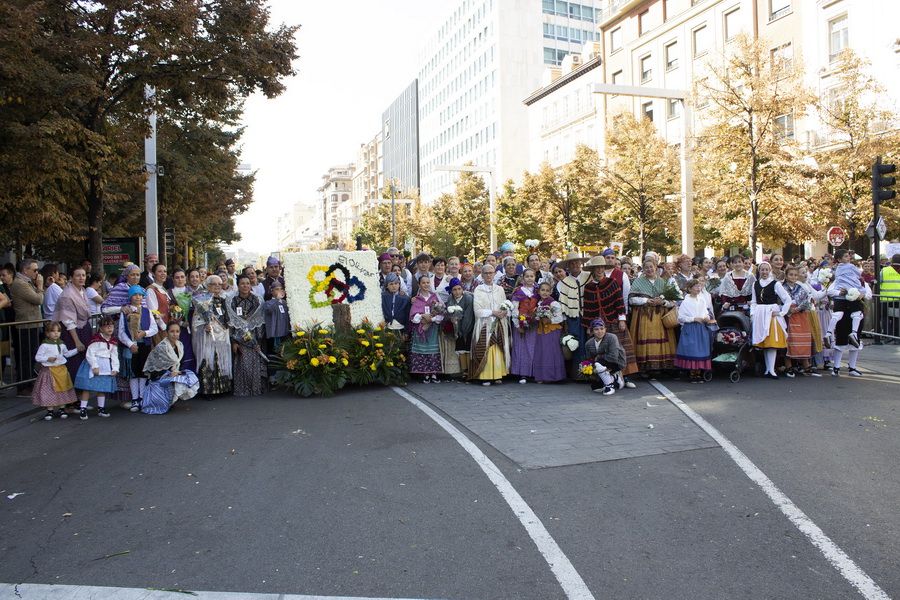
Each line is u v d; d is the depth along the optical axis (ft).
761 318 33.68
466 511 16.17
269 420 26.43
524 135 243.81
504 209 122.11
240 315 32.35
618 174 95.76
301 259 35.32
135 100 46.80
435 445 22.03
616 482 18.17
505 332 34.30
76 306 29.14
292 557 13.76
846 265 35.17
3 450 22.72
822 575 12.71
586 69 166.20
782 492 17.19
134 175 47.62
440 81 298.15
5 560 13.83
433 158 308.81
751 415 25.75
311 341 31.83
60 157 39.01
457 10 275.80
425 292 34.76
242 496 17.44
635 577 12.74
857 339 34.88
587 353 31.73
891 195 48.80
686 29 128.47
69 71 41.57
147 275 34.53
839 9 95.04
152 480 18.94
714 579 12.62
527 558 13.60
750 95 69.87
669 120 134.31
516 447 21.66
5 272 34.06
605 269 33.27
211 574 13.05
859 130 72.43
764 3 109.60
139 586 12.59
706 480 18.25
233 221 133.39
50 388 27.20
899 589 12.16
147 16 41.16
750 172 70.49
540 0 247.09
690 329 32.81
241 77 46.60
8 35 33.83
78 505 17.02
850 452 20.58
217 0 45.03
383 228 183.73
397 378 33.83
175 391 28.48
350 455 21.04
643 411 26.89
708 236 99.66
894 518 15.39
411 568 13.21
